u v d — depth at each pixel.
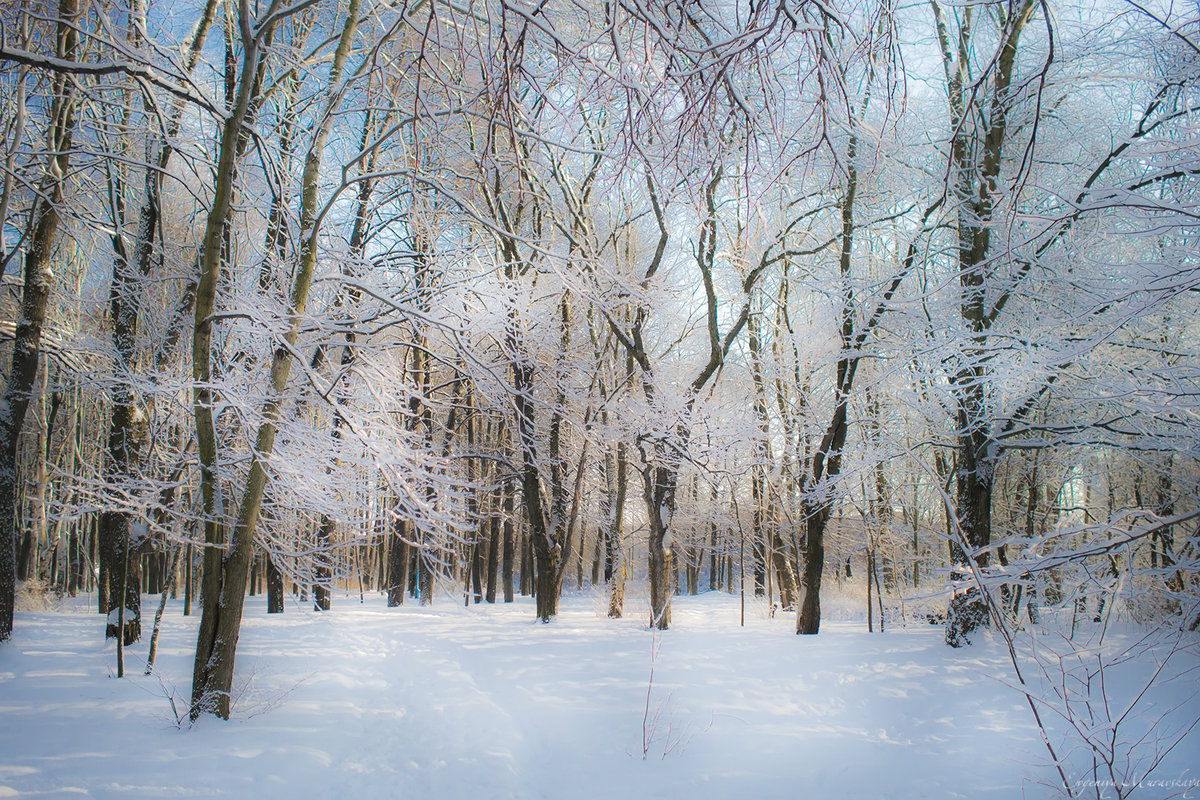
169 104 9.30
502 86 4.18
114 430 9.84
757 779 5.90
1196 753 6.04
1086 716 7.21
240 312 6.68
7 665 8.32
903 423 16.94
